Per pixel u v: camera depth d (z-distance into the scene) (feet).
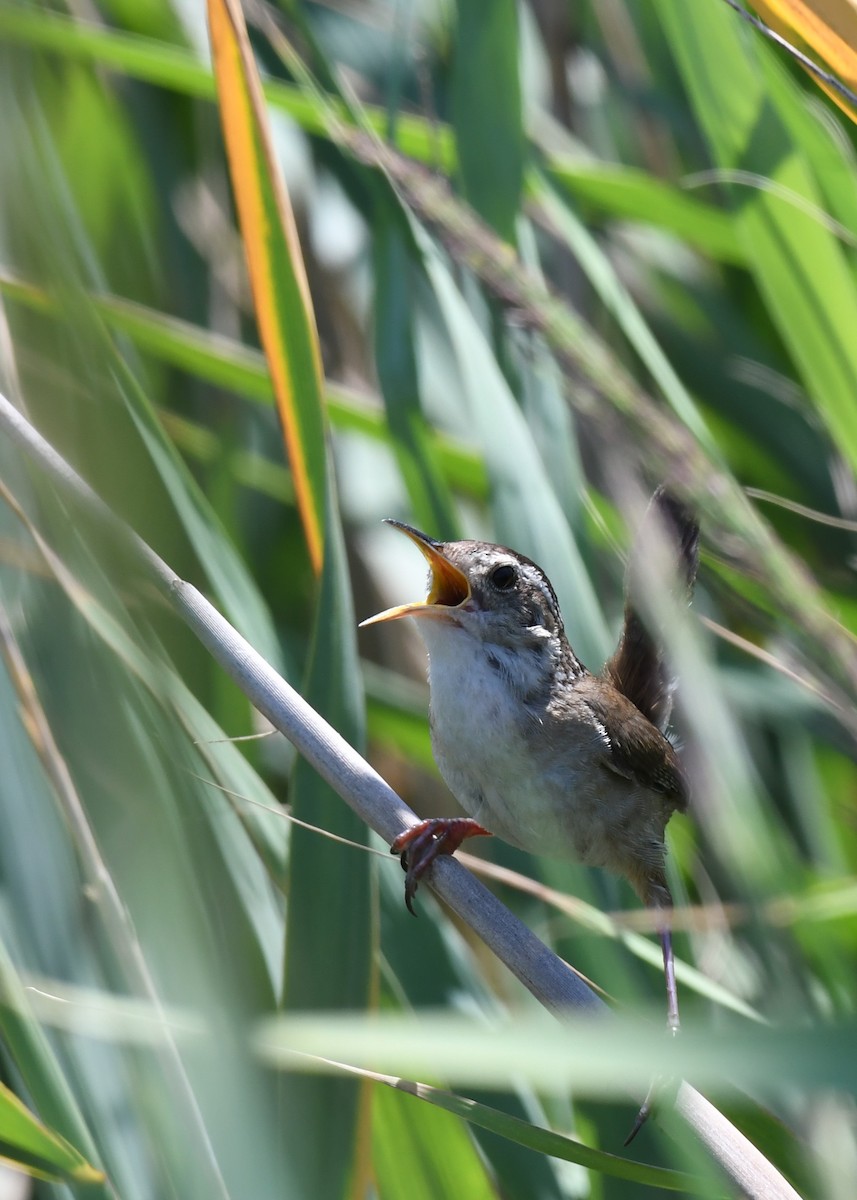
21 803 12.44
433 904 12.53
